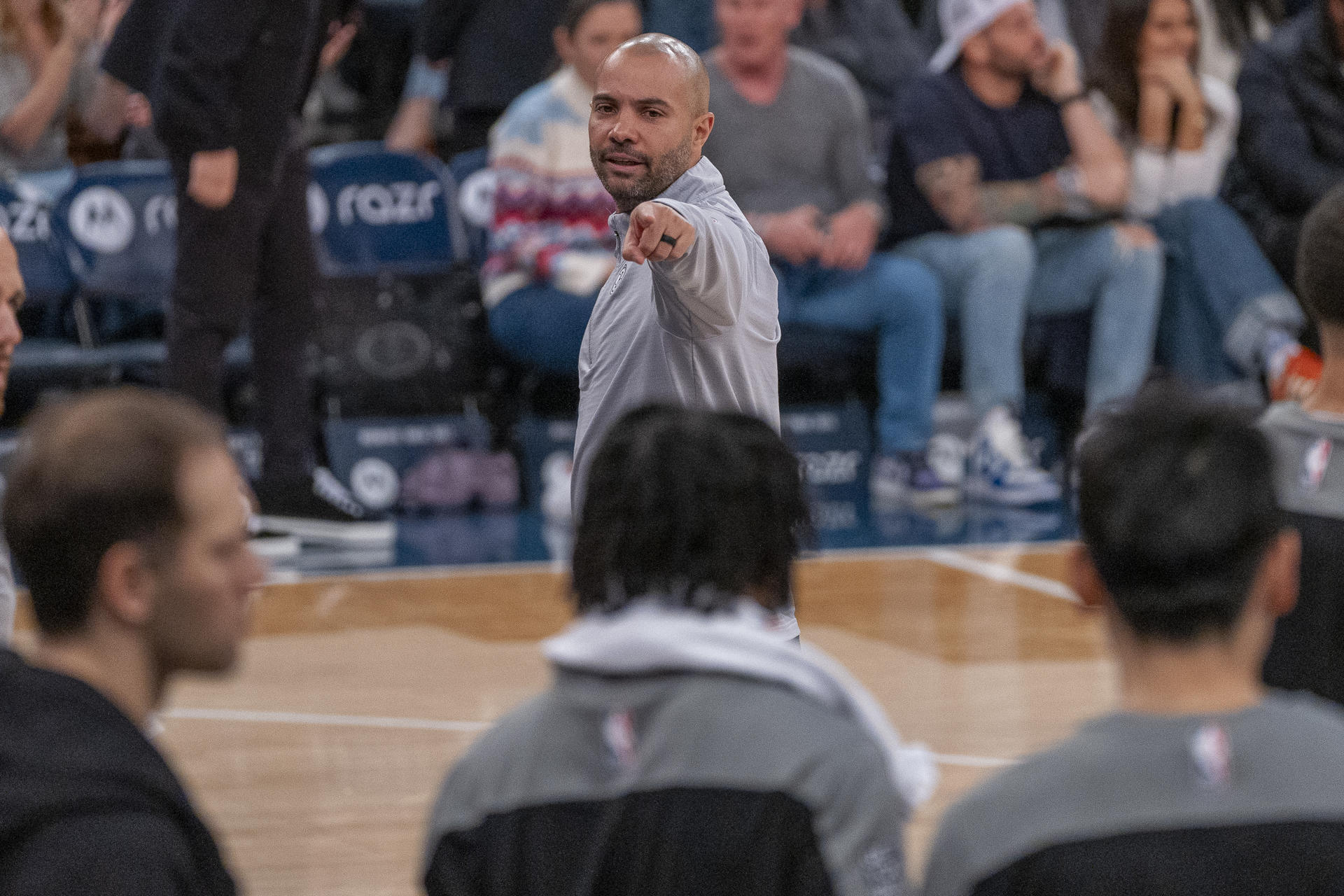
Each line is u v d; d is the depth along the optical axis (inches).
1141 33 984.9
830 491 984.9
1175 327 996.6
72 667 188.7
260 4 736.3
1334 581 294.0
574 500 393.4
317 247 949.8
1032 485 963.3
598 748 201.2
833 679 207.3
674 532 205.8
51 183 960.3
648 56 375.2
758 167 932.6
